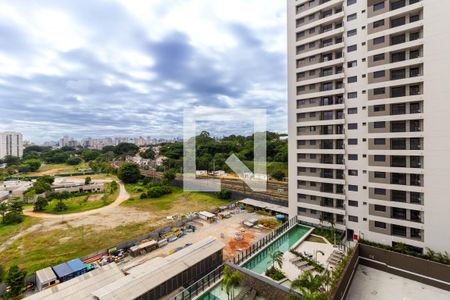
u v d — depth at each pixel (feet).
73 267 99.14
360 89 104.47
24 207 201.57
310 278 66.18
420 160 90.63
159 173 301.84
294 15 124.26
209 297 74.38
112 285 71.97
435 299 72.02
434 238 86.74
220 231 140.26
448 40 83.20
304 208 124.36
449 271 75.41
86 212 186.29
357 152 105.60
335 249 97.71
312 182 120.67
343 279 71.51
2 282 95.55
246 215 166.71
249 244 122.62
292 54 125.39
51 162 505.25
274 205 171.12
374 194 99.96
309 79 119.24
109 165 398.83
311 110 118.62
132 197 226.58
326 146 117.60
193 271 85.51
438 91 85.20
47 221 167.84
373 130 99.45
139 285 72.69
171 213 178.29
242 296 72.54
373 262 91.20
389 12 95.04
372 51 99.19
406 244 92.84
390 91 96.22
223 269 85.87
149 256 114.52
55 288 72.84
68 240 135.64
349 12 107.55
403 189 92.84
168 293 77.25
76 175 369.71
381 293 75.41
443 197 84.84
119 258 111.14
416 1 91.35
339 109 111.34
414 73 93.04
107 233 144.46
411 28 90.33
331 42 115.44
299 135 124.26
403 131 94.63
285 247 101.91
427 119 87.45
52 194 219.61
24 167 394.11
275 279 78.59
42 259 115.24
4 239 139.85
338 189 113.91
